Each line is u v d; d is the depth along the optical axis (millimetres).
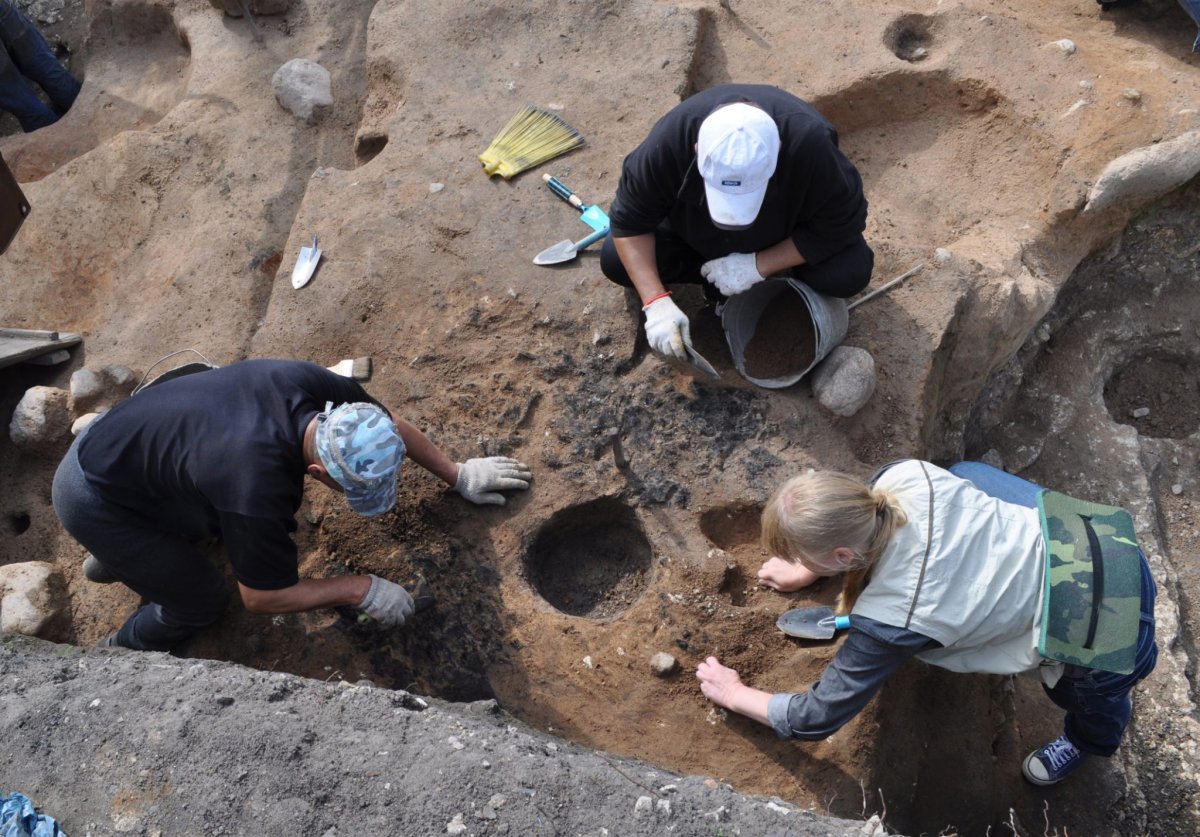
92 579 3346
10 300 4398
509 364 3590
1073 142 4031
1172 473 4160
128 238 4512
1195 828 3420
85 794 2385
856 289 3223
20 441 3779
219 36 5125
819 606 3133
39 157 5098
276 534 2539
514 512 3342
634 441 3410
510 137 4055
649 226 3129
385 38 4445
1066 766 3355
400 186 4023
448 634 3203
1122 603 2447
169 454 2570
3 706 2588
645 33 4312
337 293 3789
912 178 4258
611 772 2496
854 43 4367
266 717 2518
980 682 3492
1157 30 4512
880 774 2994
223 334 4070
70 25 5754
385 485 2551
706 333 3602
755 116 2580
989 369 3883
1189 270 4285
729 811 2414
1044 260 4008
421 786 2365
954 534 2467
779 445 3363
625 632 3158
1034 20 4613
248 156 4648
